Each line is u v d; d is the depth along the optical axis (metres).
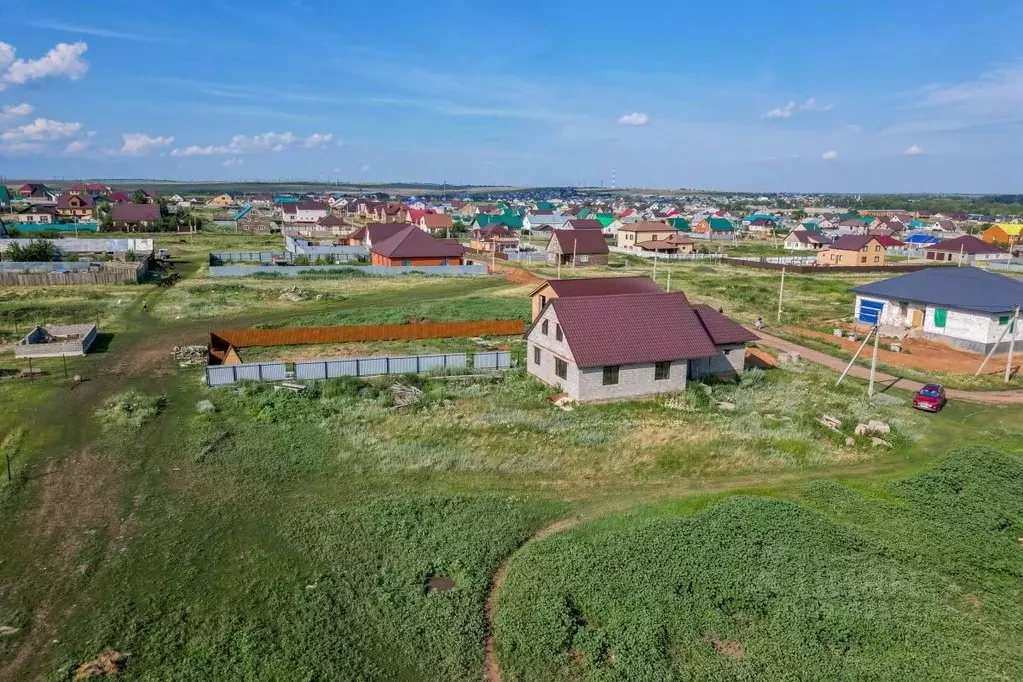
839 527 21.77
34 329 47.00
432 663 15.81
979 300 48.91
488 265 88.81
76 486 24.89
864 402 36.09
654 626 16.75
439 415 32.75
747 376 40.03
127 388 36.41
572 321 36.25
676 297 39.03
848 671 15.55
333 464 26.89
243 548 20.61
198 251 103.38
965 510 23.45
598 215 171.75
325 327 48.44
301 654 15.97
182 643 16.42
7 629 16.95
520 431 30.67
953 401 37.06
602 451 28.59
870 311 55.69
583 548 20.16
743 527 21.36
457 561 19.84
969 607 18.38
